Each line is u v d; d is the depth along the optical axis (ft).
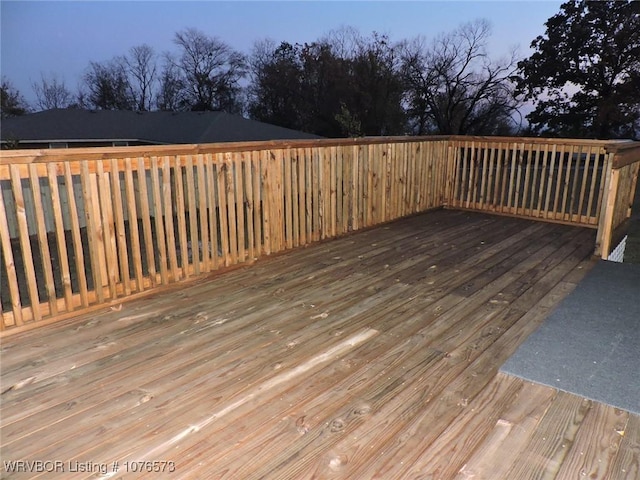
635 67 79.71
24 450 5.62
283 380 7.20
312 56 96.84
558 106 89.71
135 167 10.29
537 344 8.40
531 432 5.94
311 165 15.02
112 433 5.94
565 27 85.20
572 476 5.18
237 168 12.52
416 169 20.31
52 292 9.24
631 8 78.48
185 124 68.44
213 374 7.37
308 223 15.28
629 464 5.35
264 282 11.84
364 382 7.14
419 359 7.87
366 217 17.83
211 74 112.57
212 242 12.23
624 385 7.02
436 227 18.38
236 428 6.05
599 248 13.94
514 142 19.98
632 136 83.56
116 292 10.34
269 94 104.22
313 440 5.81
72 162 9.20
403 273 12.57
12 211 21.45
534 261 13.73
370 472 5.26
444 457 5.50
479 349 8.22
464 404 6.56
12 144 50.01
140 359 7.85
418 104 92.94
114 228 10.15
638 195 55.72
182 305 10.28
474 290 11.25
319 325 9.23
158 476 5.21
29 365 7.64
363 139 16.83
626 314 9.77
